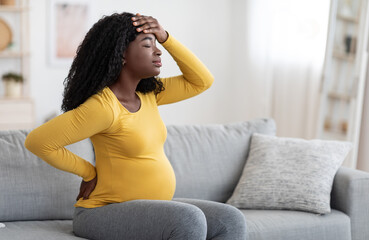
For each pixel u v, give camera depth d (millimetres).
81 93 1779
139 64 1810
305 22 4949
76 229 1905
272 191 2482
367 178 2457
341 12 3908
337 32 3949
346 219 2398
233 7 5785
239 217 1788
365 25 3629
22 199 2195
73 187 2285
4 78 5219
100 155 1869
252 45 5574
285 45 5188
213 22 5797
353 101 3719
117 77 1812
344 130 3832
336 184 2514
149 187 1862
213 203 1860
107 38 1772
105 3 5527
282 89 5254
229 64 5867
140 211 1722
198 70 2057
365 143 3678
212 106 5891
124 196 1852
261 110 5500
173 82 2104
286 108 5215
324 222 2340
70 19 5480
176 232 1620
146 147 1849
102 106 1727
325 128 4086
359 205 2449
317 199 2406
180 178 2570
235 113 5840
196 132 2746
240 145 2773
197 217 1646
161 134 1933
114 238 1762
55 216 2248
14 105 5051
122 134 1791
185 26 5750
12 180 2199
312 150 2594
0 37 5320
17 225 2098
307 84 5004
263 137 2742
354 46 3738
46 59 5496
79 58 1822
